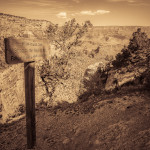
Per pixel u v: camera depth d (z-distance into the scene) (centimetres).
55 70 1466
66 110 657
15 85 938
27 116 361
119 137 368
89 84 1015
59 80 1410
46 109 776
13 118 751
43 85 1267
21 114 834
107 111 523
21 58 307
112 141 361
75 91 1109
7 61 279
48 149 405
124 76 802
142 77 745
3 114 741
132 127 390
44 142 438
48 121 582
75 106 686
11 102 854
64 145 409
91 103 656
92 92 868
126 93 654
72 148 391
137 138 342
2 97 795
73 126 499
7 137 518
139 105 500
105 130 416
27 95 350
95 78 1012
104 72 1045
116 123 433
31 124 366
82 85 1204
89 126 466
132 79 764
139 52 1083
